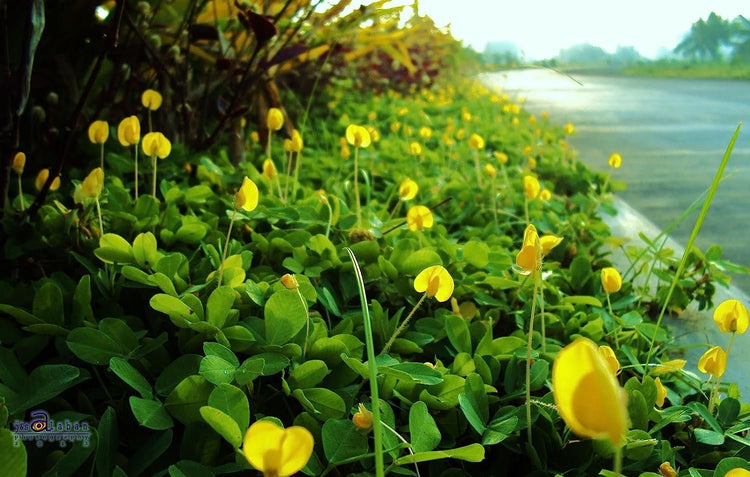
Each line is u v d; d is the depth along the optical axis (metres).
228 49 0.60
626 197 0.86
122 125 0.38
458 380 0.27
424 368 0.26
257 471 0.23
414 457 0.21
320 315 0.32
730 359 0.41
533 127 1.39
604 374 0.11
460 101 1.97
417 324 0.33
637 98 2.46
